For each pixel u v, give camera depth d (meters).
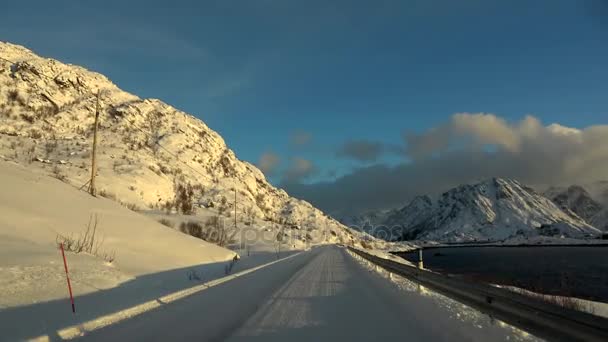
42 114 137.25
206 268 22.33
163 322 8.32
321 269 24.62
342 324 8.44
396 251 167.62
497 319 7.45
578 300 18.34
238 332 7.73
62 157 84.81
